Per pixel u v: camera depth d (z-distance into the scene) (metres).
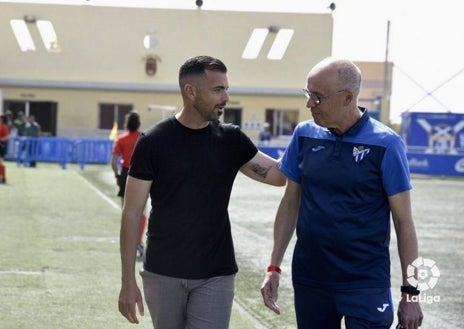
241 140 5.62
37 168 37.94
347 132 5.40
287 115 55.03
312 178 5.46
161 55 54.12
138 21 54.00
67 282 10.95
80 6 53.62
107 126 53.91
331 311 5.51
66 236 15.29
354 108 5.38
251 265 13.11
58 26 53.59
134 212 5.52
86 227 16.70
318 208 5.43
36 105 53.44
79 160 40.16
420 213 23.50
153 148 5.46
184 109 5.50
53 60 53.69
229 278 5.62
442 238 17.72
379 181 5.34
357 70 5.38
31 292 10.27
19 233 15.40
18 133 41.56
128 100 53.94
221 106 5.45
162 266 5.51
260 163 5.79
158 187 5.50
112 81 53.91
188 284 5.52
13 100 53.25
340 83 5.29
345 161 5.36
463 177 41.75
